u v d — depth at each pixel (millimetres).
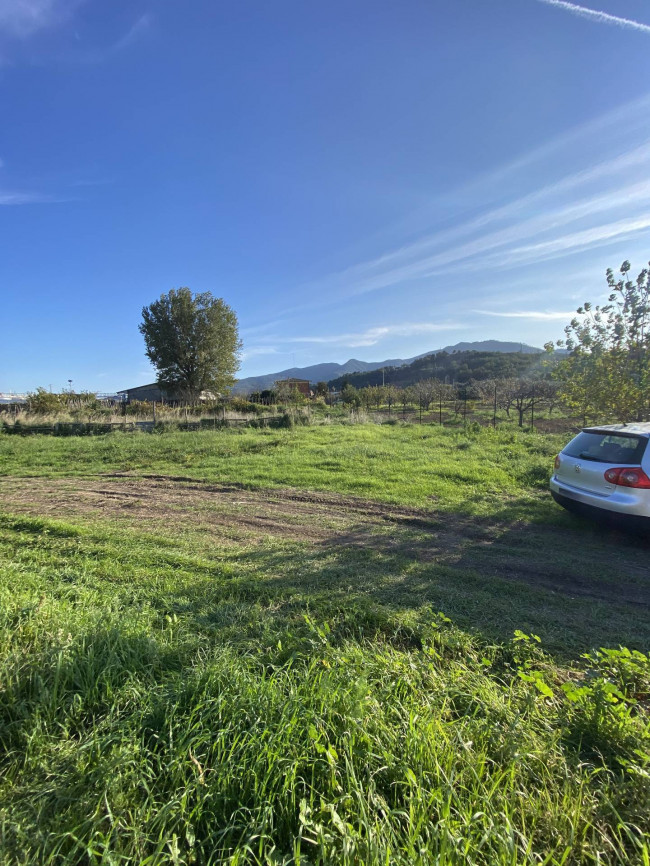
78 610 2852
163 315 37906
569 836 1380
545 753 1693
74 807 1450
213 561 4094
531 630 2902
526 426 18625
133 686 2066
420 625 2865
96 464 10070
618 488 4672
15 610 2760
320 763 1570
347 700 1867
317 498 6781
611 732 1797
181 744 1665
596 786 1604
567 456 5586
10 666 2113
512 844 1267
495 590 3551
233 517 5766
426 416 26812
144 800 1474
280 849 1340
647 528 4484
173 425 16328
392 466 8914
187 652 2426
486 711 1954
